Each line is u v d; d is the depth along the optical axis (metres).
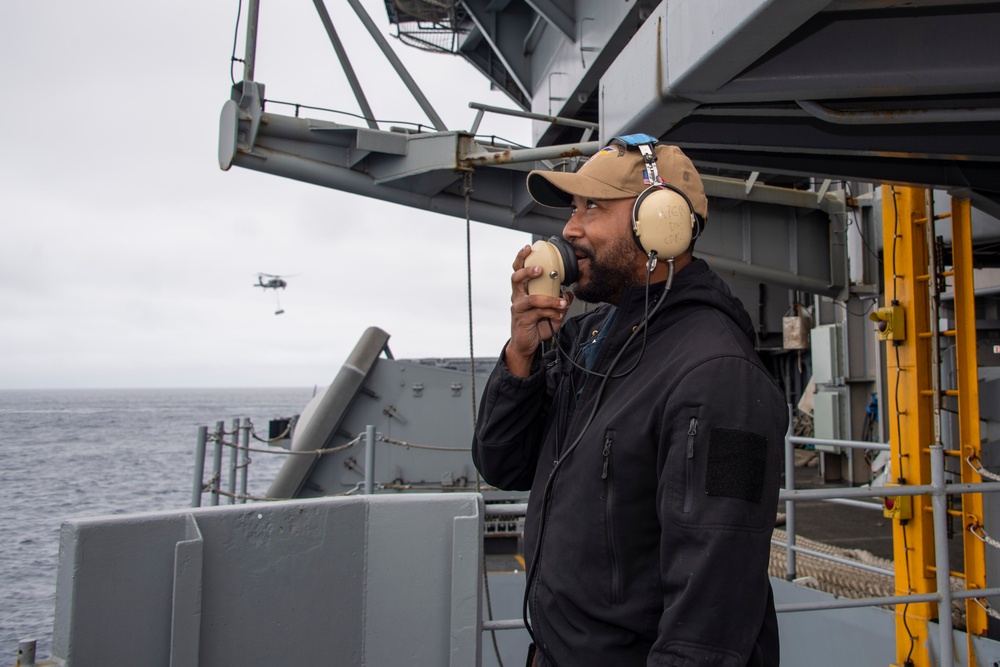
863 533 6.16
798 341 11.08
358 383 7.46
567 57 6.05
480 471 1.78
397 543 1.86
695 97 1.89
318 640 1.77
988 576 3.48
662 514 1.20
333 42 5.40
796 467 10.87
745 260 8.16
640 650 1.29
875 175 3.09
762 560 1.15
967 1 1.61
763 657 1.19
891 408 3.79
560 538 1.37
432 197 6.19
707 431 1.19
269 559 1.71
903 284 3.78
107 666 1.48
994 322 6.00
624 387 1.38
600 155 1.53
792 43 1.81
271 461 29.89
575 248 1.55
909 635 3.55
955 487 2.73
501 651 5.58
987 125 2.51
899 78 1.79
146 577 1.54
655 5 4.39
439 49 10.82
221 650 1.64
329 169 5.68
